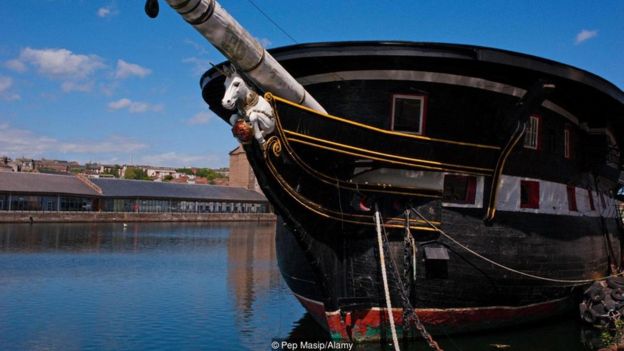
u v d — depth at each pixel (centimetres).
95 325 1465
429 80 1113
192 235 5600
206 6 732
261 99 853
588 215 1469
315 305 1221
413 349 1118
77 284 2175
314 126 935
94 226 6788
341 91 1133
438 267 1099
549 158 1290
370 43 1038
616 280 1373
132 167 17412
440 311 1119
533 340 1249
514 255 1173
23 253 3366
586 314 1347
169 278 2369
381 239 1035
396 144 1045
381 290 1087
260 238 5244
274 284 2214
